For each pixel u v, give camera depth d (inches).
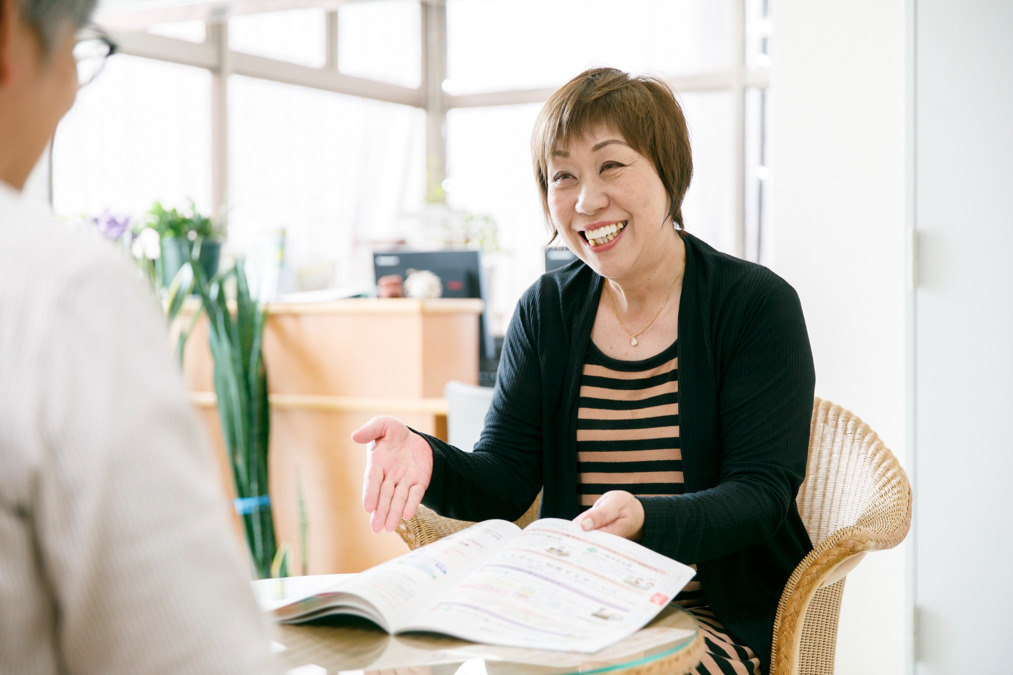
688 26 339.3
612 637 38.7
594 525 49.1
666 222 63.7
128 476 21.8
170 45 278.1
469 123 373.7
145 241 165.9
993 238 94.3
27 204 24.3
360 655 38.7
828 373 103.7
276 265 161.8
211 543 22.9
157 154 278.2
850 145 102.0
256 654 23.0
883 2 100.0
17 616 22.0
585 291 68.8
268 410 138.8
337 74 337.7
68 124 252.5
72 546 21.4
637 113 61.2
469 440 120.0
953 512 96.6
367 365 137.8
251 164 311.0
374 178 355.6
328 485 140.5
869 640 101.8
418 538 66.1
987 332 94.8
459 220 322.7
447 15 375.2
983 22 93.7
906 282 98.0
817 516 69.8
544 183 66.0
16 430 21.1
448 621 40.1
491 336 188.5
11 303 21.7
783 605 54.9
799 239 104.3
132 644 21.9
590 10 353.4
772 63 105.1
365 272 329.4
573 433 65.6
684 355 62.9
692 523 52.2
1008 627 94.7
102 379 21.9
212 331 138.2
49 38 25.2
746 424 60.2
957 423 96.3
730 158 332.5
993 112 93.7
